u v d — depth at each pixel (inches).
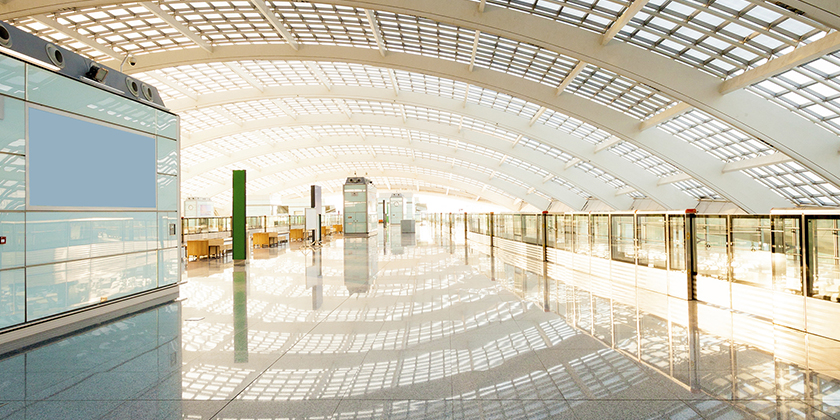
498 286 422.6
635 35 860.6
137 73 1301.7
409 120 1918.1
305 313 315.6
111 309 340.8
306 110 1908.2
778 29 700.7
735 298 313.7
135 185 385.7
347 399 168.1
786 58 730.2
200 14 1014.4
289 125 1967.3
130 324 294.2
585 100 1213.7
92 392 177.8
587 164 1898.4
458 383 182.5
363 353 223.3
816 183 1221.7
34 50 302.7
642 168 1676.9
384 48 1132.5
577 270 547.5
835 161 903.7
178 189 440.8
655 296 367.2
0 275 270.5
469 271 540.4
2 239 273.4
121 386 183.6
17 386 185.5
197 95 1582.2
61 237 314.0
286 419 151.9
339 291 403.5
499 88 1176.8
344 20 1024.9
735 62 820.0
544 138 1606.8
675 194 1697.8
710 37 788.0
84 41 1055.6
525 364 203.0
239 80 1525.6
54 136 313.4
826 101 829.8
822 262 240.1
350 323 284.7
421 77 1392.7
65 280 314.2
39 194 300.0
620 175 1669.5
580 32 861.2
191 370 201.5
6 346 249.0
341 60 1175.0
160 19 1037.8
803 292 246.5
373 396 170.7
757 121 909.2
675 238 365.1
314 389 178.1
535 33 850.1
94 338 260.5
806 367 191.5
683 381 178.9
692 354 212.1
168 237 420.8
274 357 218.5
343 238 1352.1
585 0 777.6
